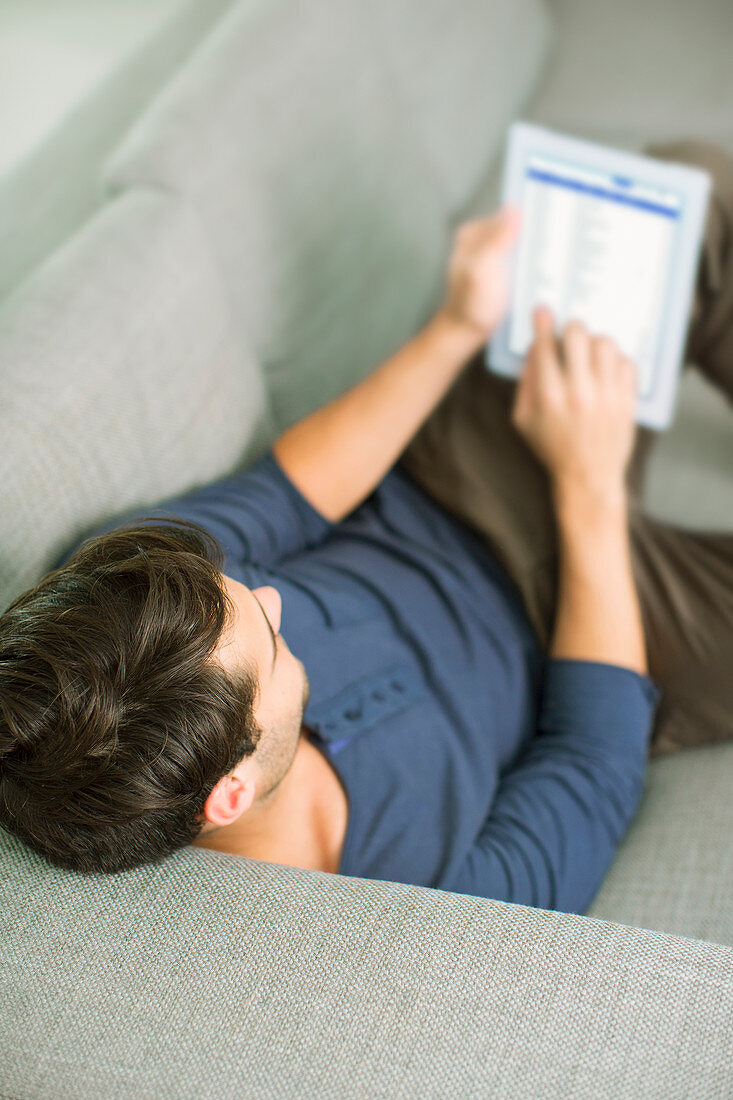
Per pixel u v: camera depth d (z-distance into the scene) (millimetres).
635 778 859
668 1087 443
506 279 1035
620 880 844
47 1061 474
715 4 1558
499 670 933
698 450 1246
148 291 902
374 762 787
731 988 476
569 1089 445
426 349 1006
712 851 834
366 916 520
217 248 1018
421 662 891
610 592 938
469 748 844
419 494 1068
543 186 1039
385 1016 472
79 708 499
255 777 622
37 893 537
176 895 536
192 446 907
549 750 868
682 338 1062
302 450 942
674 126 1501
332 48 1179
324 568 927
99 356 837
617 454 1010
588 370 1032
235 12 1164
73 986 494
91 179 1338
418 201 1330
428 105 1347
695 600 1013
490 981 482
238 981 490
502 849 773
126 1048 473
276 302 1100
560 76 1604
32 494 750
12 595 723
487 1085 448
